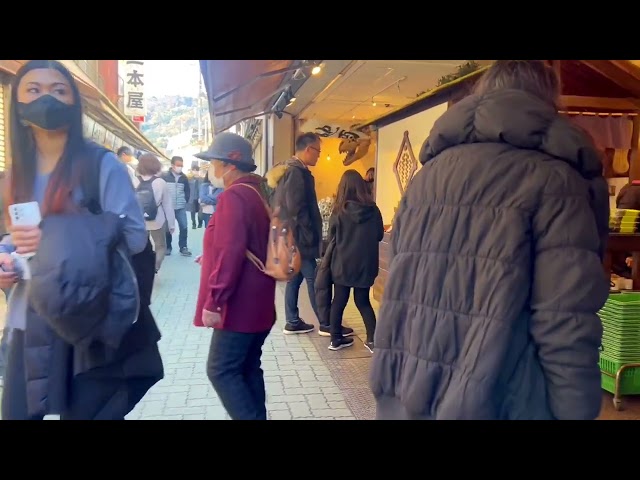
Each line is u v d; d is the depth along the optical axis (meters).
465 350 1.43
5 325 2.13
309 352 4.36
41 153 2.06
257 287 2.52
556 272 1.34
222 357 2.54
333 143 10.48
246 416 2.54
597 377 1.33
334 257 4.35
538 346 1.38
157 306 5.39
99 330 2.08
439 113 4.87
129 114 3.65
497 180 1.43
